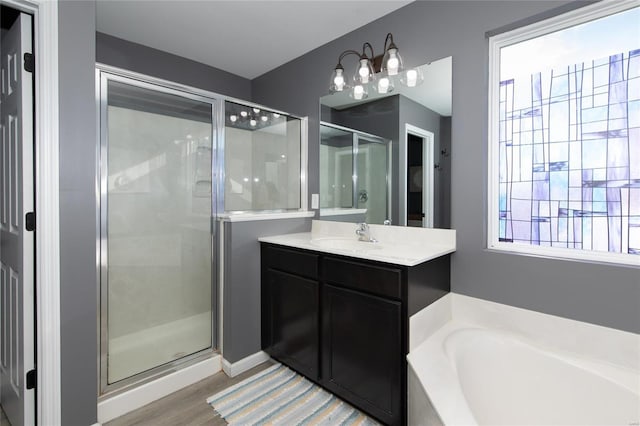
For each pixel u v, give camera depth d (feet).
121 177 5.81
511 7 5.39
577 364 4.60
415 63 6.59
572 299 4.91
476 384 5.02
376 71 7.25
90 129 5.04
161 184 6.34
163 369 6.38
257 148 7.91
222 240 7.17
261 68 9.89
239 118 7.54
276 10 6.92
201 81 9.53
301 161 8.97
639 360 4.38
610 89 4.83
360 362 5.47
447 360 4.69
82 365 5.01
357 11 6.95
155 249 6.30
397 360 4.93
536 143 5.49
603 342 4.65
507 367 5.10
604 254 4.83
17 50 4.71
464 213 5.98
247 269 7.22
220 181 7.21
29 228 4.67
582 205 5.08
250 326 7.27
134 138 5.93
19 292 4.81
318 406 5.82
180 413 5.68
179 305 6.68
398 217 6.89
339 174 8.05
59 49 4.69
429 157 6.40
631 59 4.66
